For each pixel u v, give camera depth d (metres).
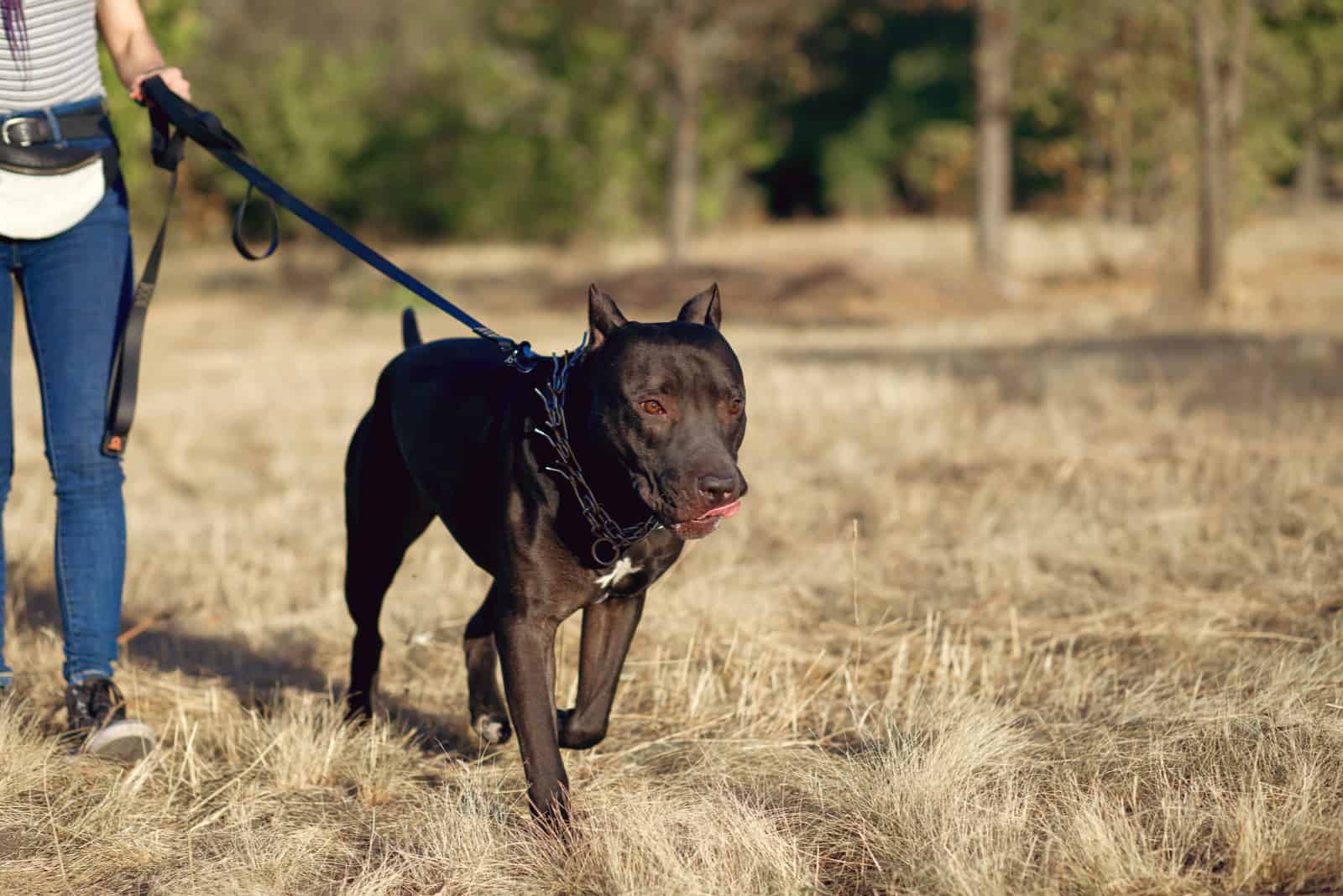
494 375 4.00
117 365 4.34
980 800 3.55
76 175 4.22
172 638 5.61
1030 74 22.47
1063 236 28.61
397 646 5.43
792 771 3.98
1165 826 3.31
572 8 27.86
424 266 27.20
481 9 31.97
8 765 3.97
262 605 6.09
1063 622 5.36
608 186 31.69
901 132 44.31
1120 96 20.61
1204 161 16.75
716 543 6.68
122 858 3.53
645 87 28.12
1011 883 3.14
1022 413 9.65
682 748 4.25
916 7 30.38
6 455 4.33
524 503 3.56
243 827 3.66
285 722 4.39
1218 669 4.64
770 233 36.25
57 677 4.95
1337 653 4.43
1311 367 11.05
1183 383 10.19
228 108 26.47
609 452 3.41
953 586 5.87
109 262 4.33
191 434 10.20
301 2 30.69
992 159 23.31
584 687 3.81
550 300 21.31
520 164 31.44
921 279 21.95
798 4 26.69
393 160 30.48
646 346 3.38
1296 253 23.42
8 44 4.10
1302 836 3.19
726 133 33.09
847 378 11.57
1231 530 6.27
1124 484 7.36
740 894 3.14
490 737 4.26
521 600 3.59
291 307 21.50
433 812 3.70
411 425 4.15
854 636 5.32
